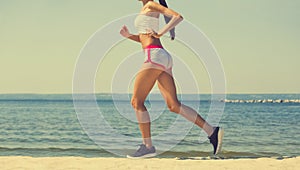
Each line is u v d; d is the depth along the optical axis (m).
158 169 6.54
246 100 74.25
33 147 13.98
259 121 28.89
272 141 17.03
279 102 71.62
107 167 6.66
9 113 38.88
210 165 6.95
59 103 64.81
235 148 14.10
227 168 6.68
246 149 13.74
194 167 6.74
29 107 51.38
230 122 28.17
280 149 14.23
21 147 14.07
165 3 6.68
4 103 66.88
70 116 33.62
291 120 29.25
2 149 12.90
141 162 7.12
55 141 17.23
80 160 7.30
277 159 7.73
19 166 6.75
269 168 6.71
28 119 31.33
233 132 21.66
